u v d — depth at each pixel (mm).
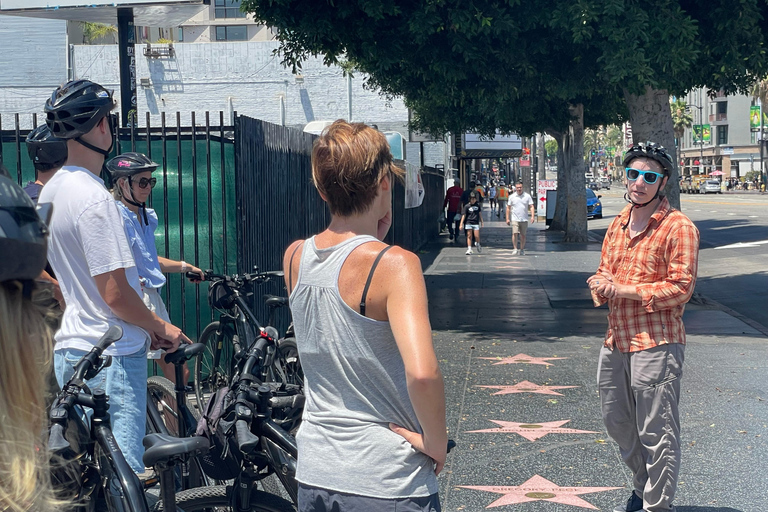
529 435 5941
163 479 2834
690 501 4656
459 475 5129
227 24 58031
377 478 2127
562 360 8641
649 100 12070
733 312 11867
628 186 4039
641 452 4219
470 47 10719
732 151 107312
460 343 9734
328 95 32156
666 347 3965
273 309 5848
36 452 1141
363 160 2191
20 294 1058
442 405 2055
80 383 2695
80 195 3234
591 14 10039
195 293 7402
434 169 30531
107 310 3309
